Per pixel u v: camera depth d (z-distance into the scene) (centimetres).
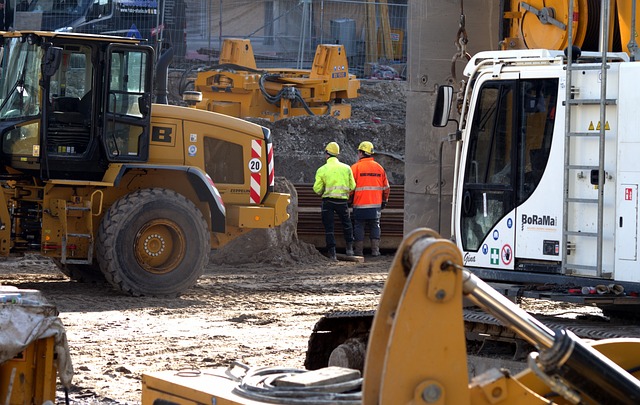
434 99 3170
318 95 7406
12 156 3484
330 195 5078
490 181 2197
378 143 7219
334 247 5106
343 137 7056
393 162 6912
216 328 3073
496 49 3061
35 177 3544
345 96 7731
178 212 3578
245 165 3962
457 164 2280
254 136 3981
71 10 8238
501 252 2167
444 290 977
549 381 1027
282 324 3181
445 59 3150
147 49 3606
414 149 3225
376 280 4347
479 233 2219
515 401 1068
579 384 1021
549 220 2084
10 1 8131
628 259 1958
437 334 981
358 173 5194
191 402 1229
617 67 1980
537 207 2106
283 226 4922
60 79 3494
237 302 3606
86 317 3169
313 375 1222
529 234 2119
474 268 2217
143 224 3525
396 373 972
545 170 2094
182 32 8962
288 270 4647
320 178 5097
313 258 4984
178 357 2622
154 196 3553
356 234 5209
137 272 3534
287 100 7162
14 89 3519
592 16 2336
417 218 3231
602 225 1983
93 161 3534
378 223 5238
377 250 5275
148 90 3609
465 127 2253
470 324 2003
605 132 1989
